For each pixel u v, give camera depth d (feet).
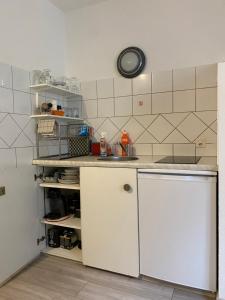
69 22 8.00
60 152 6.97
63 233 7.07
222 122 4.29
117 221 5.46
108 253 5.64
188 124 6.44
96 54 7.66
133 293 5.06
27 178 6.29
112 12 7.38
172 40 6.62
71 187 6.14
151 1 6.82
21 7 6.44
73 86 7.59
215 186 4.50
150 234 5.16
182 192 4.78
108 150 7.33
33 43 6.82
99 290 5.18
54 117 6.61
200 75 6.25
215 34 6.18
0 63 5.48
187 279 4.90
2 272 5.48
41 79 6.46
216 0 6.14
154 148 6.86
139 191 5.20
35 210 6.56
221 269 4.49
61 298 4.96
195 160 5.45
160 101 6.71
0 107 5.48
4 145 5.59
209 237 4.63
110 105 7.36
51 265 6.22
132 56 6.97
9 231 5.71
